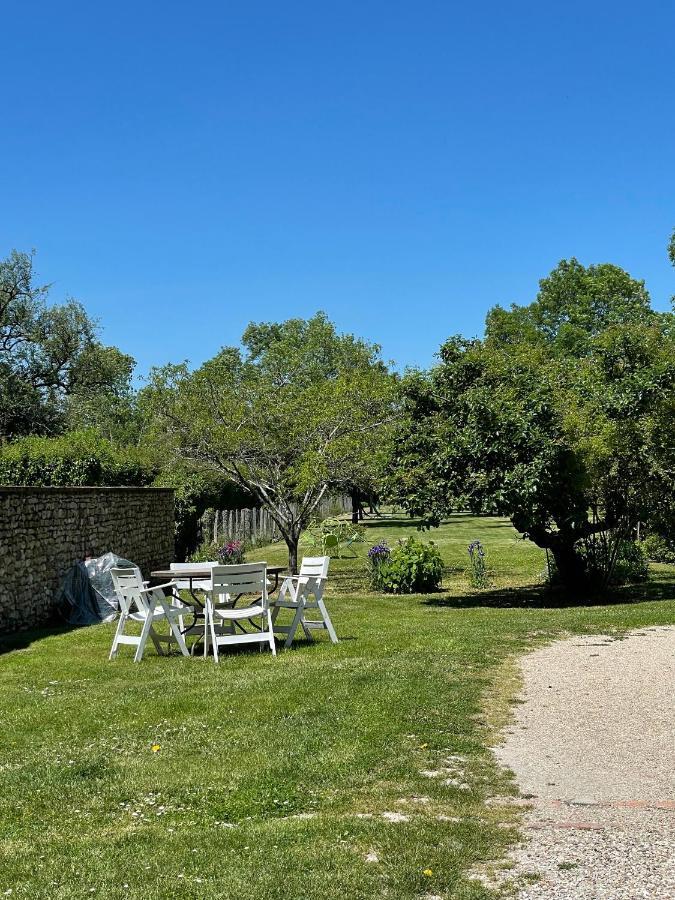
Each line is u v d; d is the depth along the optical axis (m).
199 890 3.88
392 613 13.48
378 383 18.77
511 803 4.99
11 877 4.08
